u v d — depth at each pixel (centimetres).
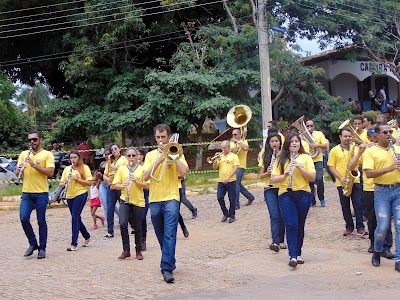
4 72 3103
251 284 809
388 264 895
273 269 904
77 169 1141
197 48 2569
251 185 1989
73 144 2953
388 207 859
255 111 2472
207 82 2370
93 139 3173
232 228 1313
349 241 1078
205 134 3109
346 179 1051
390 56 3241
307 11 2825
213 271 902
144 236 1098
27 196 1061
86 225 1501
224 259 1001
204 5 2838
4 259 1070
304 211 898
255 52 2562
